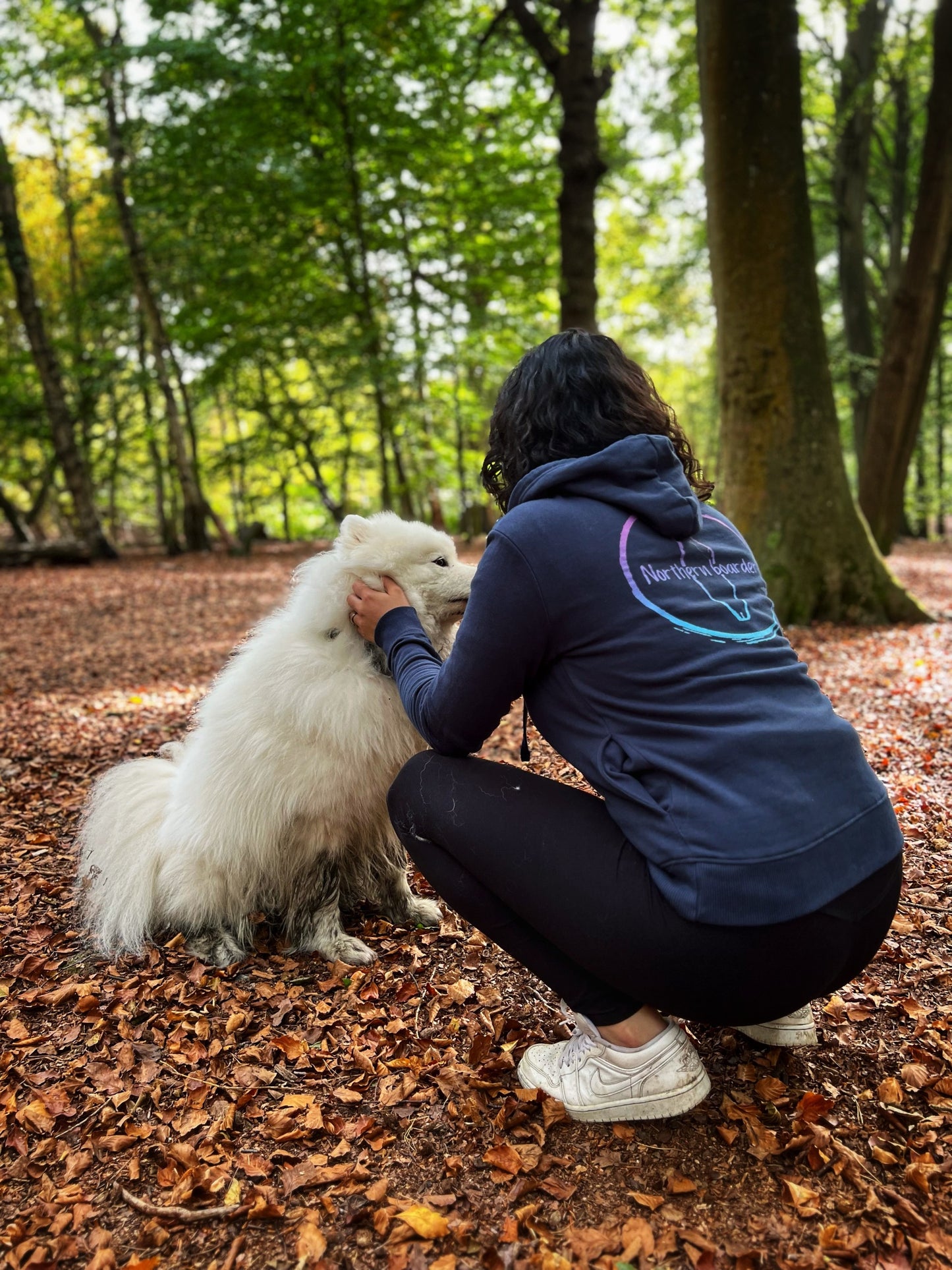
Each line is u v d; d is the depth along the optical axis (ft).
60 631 27.40
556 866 4.86
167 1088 6.01
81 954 7.82
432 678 5.69
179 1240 4.78
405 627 6.35
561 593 4.72
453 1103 5.70
